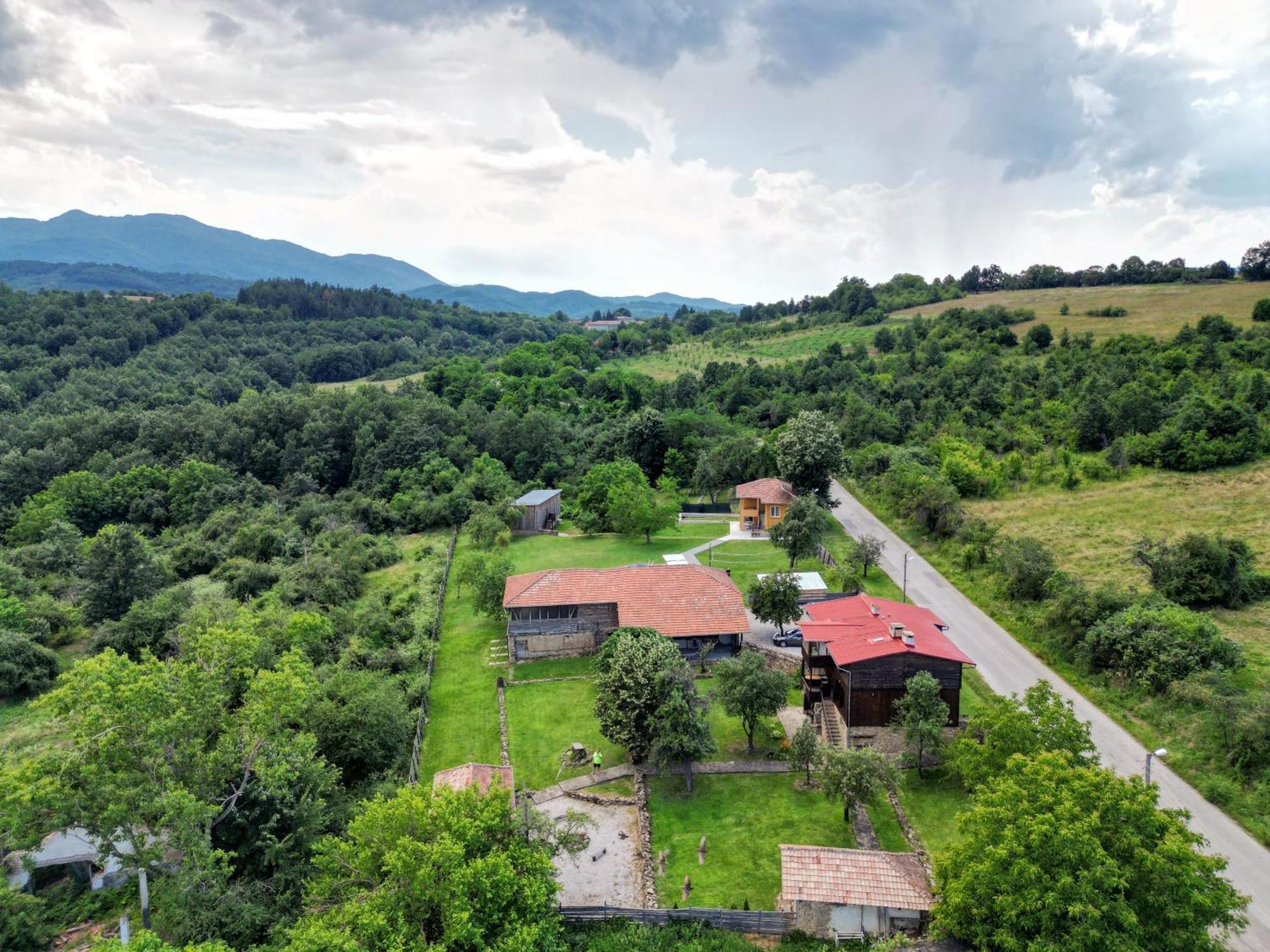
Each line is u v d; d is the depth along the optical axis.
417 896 28.66
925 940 30.97
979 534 71.94
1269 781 38.53
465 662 60.66
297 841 37.12
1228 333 119.06
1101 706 48.22
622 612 58.06
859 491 99.50
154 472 110.44
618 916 34.00
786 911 33.44
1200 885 26.14
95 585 72.00
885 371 140.00
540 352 190.62
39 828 34.03
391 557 89.31
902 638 44.91
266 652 53.03
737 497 101.31
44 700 34.38
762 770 45.03
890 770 37.97
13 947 33.59
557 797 43.66
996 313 157.62
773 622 61.12
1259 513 72.75
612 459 115.75
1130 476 87.06
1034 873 26.50
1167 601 54.00
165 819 33.03
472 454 120.88
